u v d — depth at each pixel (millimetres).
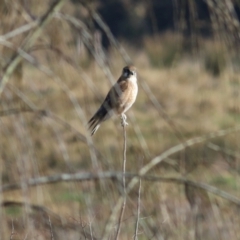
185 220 12562
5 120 11891
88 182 12031
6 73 11859
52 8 12320
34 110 11742
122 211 9875
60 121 11562
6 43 11555
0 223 11281
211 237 12484
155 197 12648
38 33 12250
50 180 11906
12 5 12508
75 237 11891
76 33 12523
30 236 11391
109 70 11836
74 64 11570
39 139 12445
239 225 12664
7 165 11867
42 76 12461
